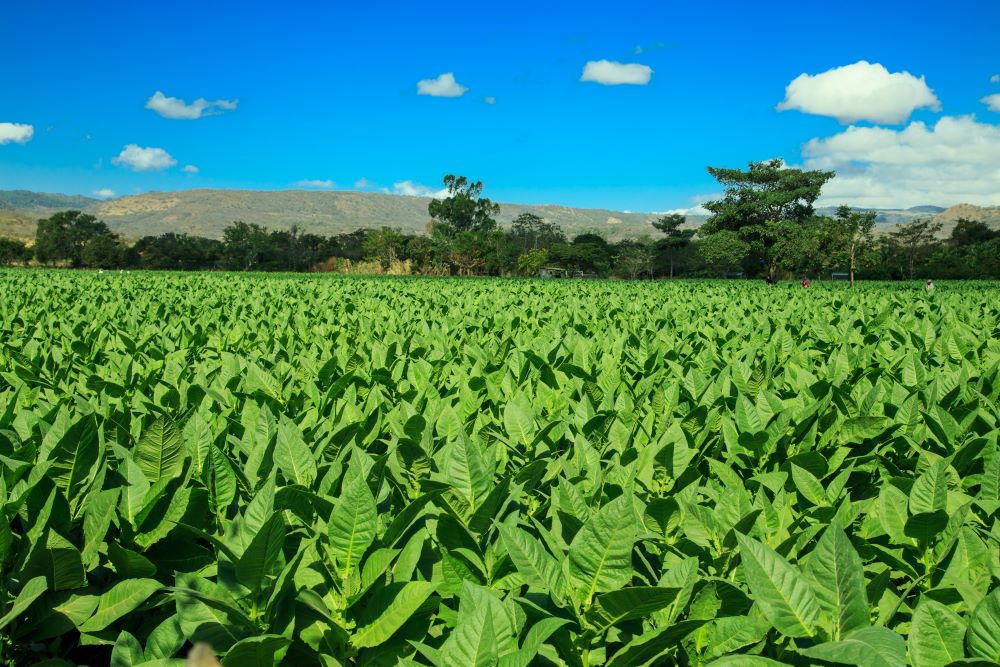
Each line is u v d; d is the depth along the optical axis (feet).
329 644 7.75
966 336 28.78
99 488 9.64
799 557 9.82
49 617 8.36
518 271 351.87
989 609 6.12
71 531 9.73
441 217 402.11
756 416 13.76
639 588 6.39
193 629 7.39
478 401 16.88
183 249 364.79
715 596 7.19
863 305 54.70
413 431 13.19
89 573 9.15
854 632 6.21
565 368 19.57
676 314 46.09
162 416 9.88
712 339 31.65
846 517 10.15
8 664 8.21
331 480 10.19
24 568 8.25
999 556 8.34
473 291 82.89
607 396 15.62
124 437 12.47
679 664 7.34
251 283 97.09
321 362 23.07
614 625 7.36
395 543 8.88
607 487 10.56
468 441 9.37
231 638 7.40
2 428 12.34
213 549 9.91
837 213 210.18
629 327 35.29
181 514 9.48
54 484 9.48
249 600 7.77
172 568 9.67
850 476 13.69
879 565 10.21
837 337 30.73
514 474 11.25
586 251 385.70
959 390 16.80
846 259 210.79
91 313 42.37
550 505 10.37
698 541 9.08
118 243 360.07
